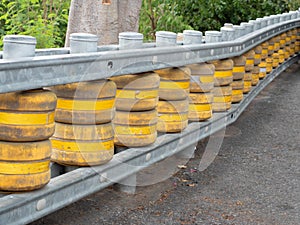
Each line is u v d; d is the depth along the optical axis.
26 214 3.63
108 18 7.18
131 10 7.51
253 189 5.57
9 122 3.59
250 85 8.97
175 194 5.26
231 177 5.88
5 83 3.26
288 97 11.12
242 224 4.71
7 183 3.65
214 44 6.30
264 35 9.94
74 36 4.32
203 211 4.93
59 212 4.61
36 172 3.71
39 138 3.69
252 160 6.56
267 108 9.83
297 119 9.04
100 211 4.73
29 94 3.61
